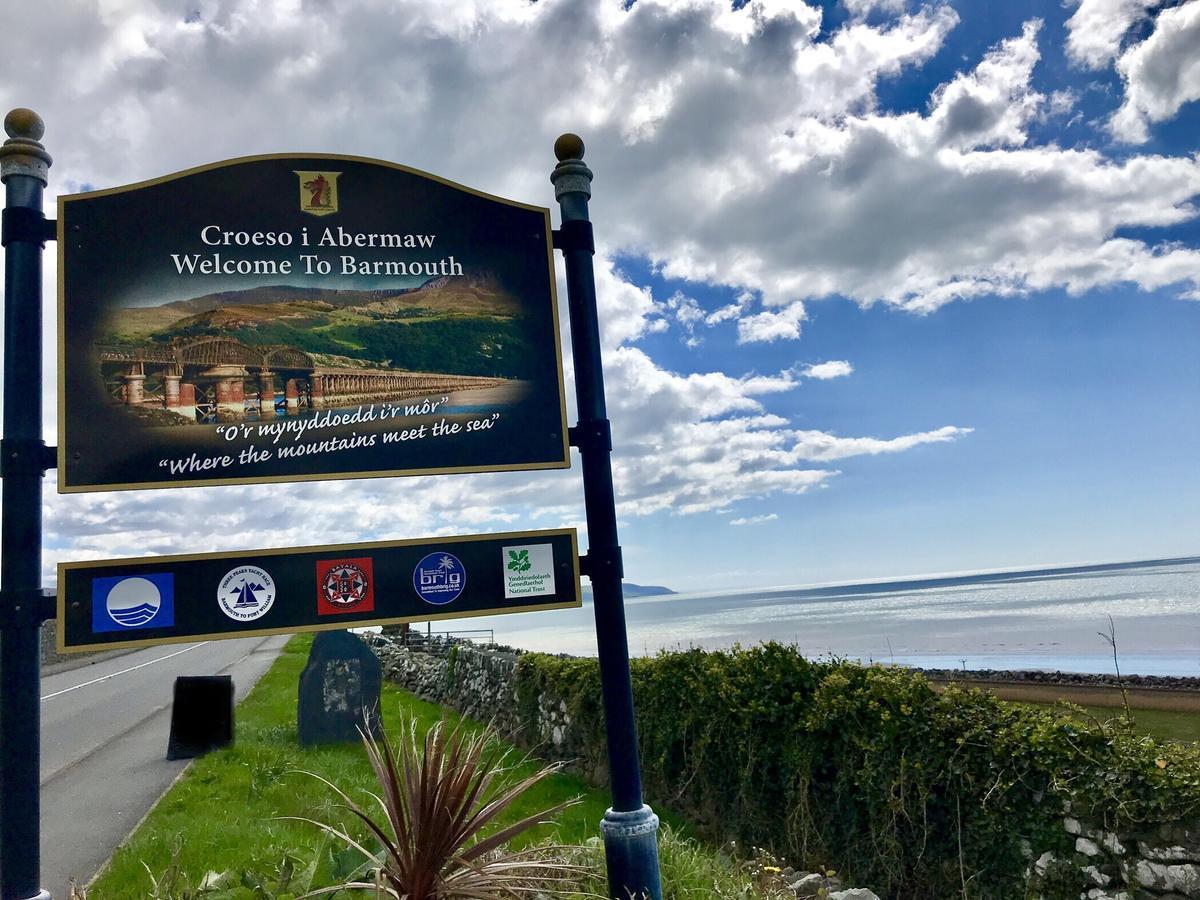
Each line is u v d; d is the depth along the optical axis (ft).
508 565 16.71
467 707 52.95
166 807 28.45
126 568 14.69
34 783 13.52
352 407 16.63
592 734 35.50
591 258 18.38
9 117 14.94
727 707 27.20
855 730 22.76
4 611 13.74
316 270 16.83
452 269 17.60
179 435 15.61
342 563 15.80
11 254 14.80
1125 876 16.92
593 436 17.52
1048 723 18.95
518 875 14.34
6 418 14.33
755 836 25.82
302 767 33.47
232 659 102.12
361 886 14.12
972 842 19.74
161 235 16.02
